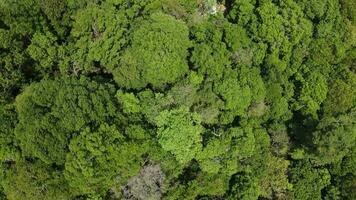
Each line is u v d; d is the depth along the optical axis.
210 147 34.12
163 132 33.28
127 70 33.91
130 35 34.38
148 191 33.38
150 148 33.31
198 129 33.97
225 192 36.19
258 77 36.03
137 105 33.59
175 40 34.00
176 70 34.09
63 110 32.28
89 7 35.59
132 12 35.53
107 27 34.84
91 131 31.98
